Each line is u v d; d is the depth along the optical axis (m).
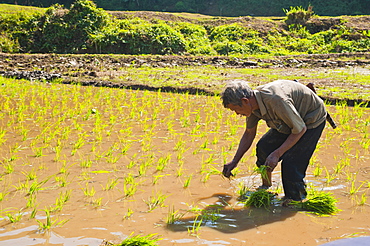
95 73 18.19
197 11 54.03
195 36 32.34
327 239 4.45
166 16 36.78
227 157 7.36
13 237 4.45
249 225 4.80
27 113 10.73
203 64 22.56
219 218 4.99
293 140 5.01
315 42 32.94
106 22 31.27
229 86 4.96
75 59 22.34
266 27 35.00
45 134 8.68
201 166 6.87
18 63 20.73
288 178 5.37
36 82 16.44
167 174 6.46
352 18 37.84
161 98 13.16
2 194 5.58
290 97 5.03
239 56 26.11
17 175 6.36
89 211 5.12
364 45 31.56
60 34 30.03
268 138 5.62
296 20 36.88
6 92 13.52
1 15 30.48
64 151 7.60
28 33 29.97
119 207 5.25
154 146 7.93
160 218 4.95
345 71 19.05
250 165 6.94
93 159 7.15
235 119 10.35
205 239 4.45
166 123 9.87
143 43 29.62
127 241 4.12
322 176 6.41
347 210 5.21
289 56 25.42
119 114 10.77
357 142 8.30
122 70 19.97
